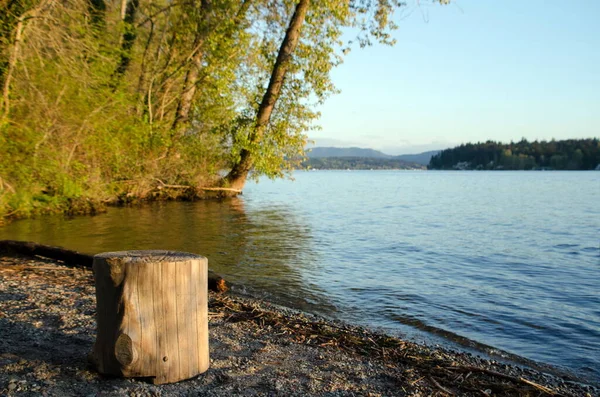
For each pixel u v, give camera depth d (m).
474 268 11.95
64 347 4.93
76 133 16.55
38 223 16.20
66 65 15.19
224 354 5.23
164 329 4.15
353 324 7.12
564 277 11.19
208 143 24.53
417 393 4.61
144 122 20.75
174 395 4.00
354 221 21.47
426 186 68.75
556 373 5.63
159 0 23.52
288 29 23.12
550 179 102.44
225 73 23.34
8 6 14.24
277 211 24.36
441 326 7.23
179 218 19.05
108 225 16.31
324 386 4.58
